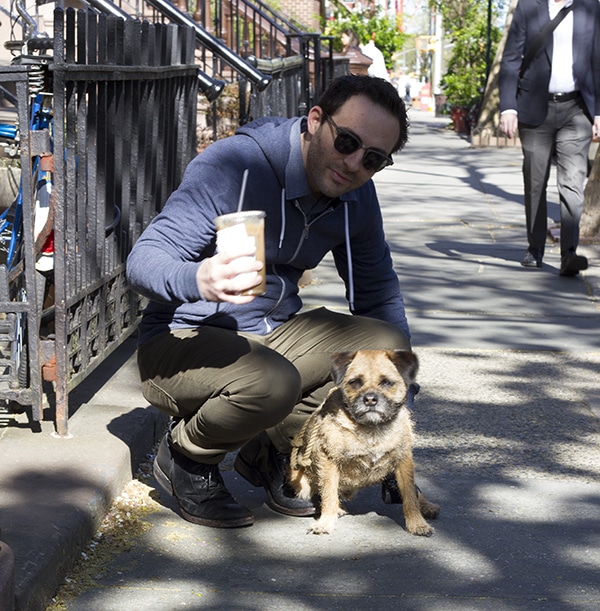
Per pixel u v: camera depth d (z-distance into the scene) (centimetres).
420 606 296
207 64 1050
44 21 858
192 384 331
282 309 364
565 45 755
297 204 338
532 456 425
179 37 554
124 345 518
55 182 364
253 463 378
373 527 354
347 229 354
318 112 323
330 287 739
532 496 384
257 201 334
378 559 328
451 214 1102
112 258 434
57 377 377
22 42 596
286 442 363
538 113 773
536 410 483
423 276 788
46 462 356
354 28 2625
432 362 560
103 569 312
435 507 361
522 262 831
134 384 452
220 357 327
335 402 337
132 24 447
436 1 2948
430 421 465
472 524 357
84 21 384
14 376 384
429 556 330
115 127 432
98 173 412
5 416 401
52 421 398
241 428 327
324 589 306
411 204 1174
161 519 352
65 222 375
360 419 320
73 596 295
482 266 829
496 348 591
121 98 434
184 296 283
